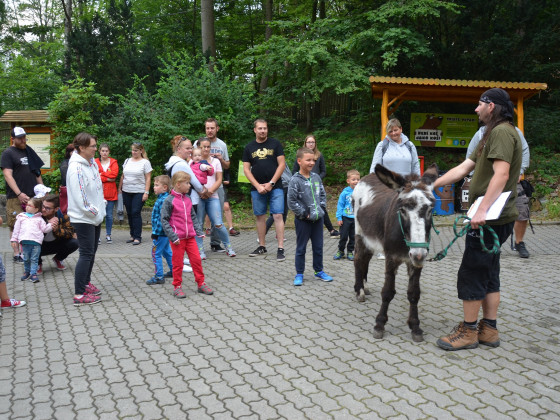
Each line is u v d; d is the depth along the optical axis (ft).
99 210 17.92
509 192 12.25
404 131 47.19
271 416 9.98
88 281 18.22
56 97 41.45
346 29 44.62
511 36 43.24
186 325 15.57
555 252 25.16
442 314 16.35
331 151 48.98
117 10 53.31
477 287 13.01
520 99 36.96
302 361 12.71
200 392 11.06
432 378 11.62
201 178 24.32
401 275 21.67
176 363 12.67
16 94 72.79
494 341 13.57
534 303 17.20
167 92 43.09
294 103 47.96
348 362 12.61
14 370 12.35
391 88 37.11
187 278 21.71
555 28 43.55
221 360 12.82
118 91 46.60
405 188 12.55
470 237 12.91
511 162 12.46
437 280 20.65
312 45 42.34
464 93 38.11
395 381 11.49
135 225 30.76
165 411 10.25
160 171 41.96
